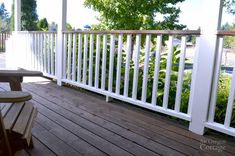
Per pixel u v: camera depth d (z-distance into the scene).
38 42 5.00
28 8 9.68
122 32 2.99
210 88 2.22
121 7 5.53
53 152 1.82
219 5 2.08
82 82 3.86
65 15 4.10
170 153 1.91
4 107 1.56
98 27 5.74
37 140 2.01
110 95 3.26
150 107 2.76
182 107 2.83
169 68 2.56
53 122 2.44
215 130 2.36
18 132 1.20
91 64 3.58
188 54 3.14
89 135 2.17
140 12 5.67
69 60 4.04
